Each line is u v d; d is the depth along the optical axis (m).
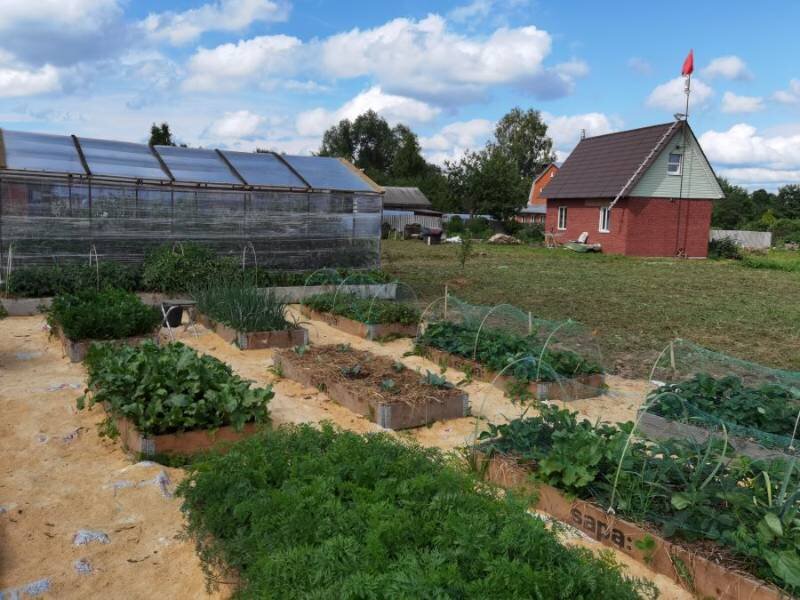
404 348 10.09
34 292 11.90
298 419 6.63
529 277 21.56
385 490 3.61
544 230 43.31
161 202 14.25
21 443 5.71
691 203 34.03
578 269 25.25
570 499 4.54
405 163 76.81
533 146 89.19
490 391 7.89
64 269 12.62
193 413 5.62
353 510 3.38
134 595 3.63
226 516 3.71
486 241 41.69
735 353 10.73
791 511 3.86
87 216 13.45
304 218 15.98
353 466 3.93
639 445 4.95
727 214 60.56
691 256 34.41
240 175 15.43
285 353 8.52
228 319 10.22
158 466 5.20
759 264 29.45
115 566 3.89
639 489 4.39
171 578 3.79
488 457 5.15
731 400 6.45
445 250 33.81
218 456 4.32
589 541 4.38
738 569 3.69
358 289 14.75
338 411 6.95
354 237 16.72
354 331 10.96
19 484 4.92
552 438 5.02
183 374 6.06
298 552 2.99
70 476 5.10
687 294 18.41
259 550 3.24
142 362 6.15
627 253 33.06
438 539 3.10
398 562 2.89
